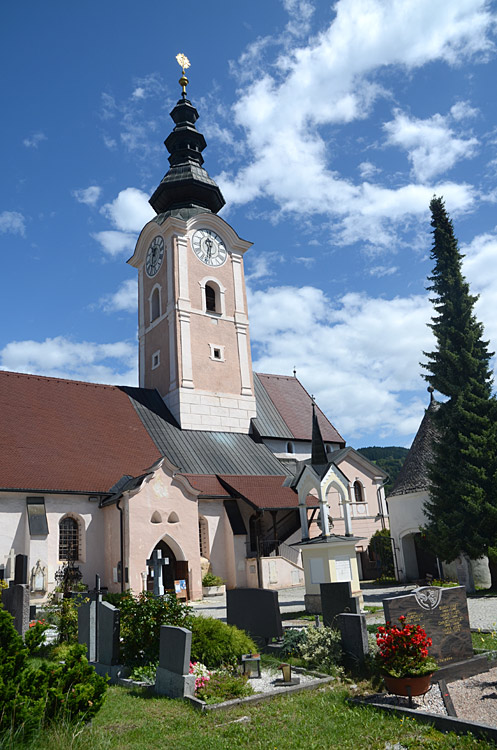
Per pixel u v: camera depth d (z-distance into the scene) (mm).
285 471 41406
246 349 46656
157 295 46969
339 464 44000
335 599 15062
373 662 12438
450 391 30469
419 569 34844
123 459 34469
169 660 12086
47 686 8547
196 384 42688
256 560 33688
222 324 45906
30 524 28000
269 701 11344
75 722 8586
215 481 36344
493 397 30125
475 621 19359
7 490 28359
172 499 30609
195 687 11695
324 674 12875
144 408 40844
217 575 34062
